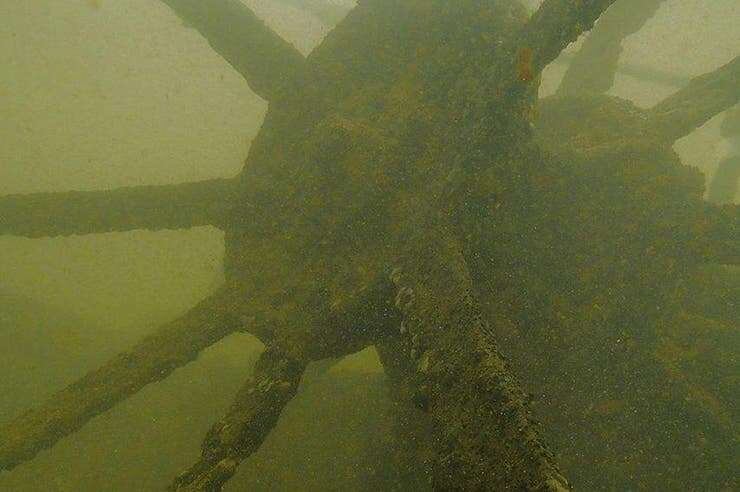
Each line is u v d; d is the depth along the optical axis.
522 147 3.76
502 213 3.74
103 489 4.78
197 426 5.51
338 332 3.66
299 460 5.01
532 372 3.93
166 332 4.05
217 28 4.37
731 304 4.76
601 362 4.01
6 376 5.87
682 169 4.43
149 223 4.66
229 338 7.88
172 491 2.88
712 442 3.86
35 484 4.82
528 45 3.04
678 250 4.10
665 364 4.04
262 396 3.27
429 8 4.18
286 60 4.51
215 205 4.54
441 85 4.03
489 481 1.73
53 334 6.68
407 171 3.91
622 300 4.03
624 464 4.06
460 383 2.12
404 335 2.87
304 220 4.11
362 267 3.77
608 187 4.16
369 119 4.14
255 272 4.22
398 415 4.12
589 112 4.92
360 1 4.48
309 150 4.13
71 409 3.68
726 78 4.53
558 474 1.57
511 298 3.84
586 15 2.76
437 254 3.11
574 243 4.05
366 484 4.47
